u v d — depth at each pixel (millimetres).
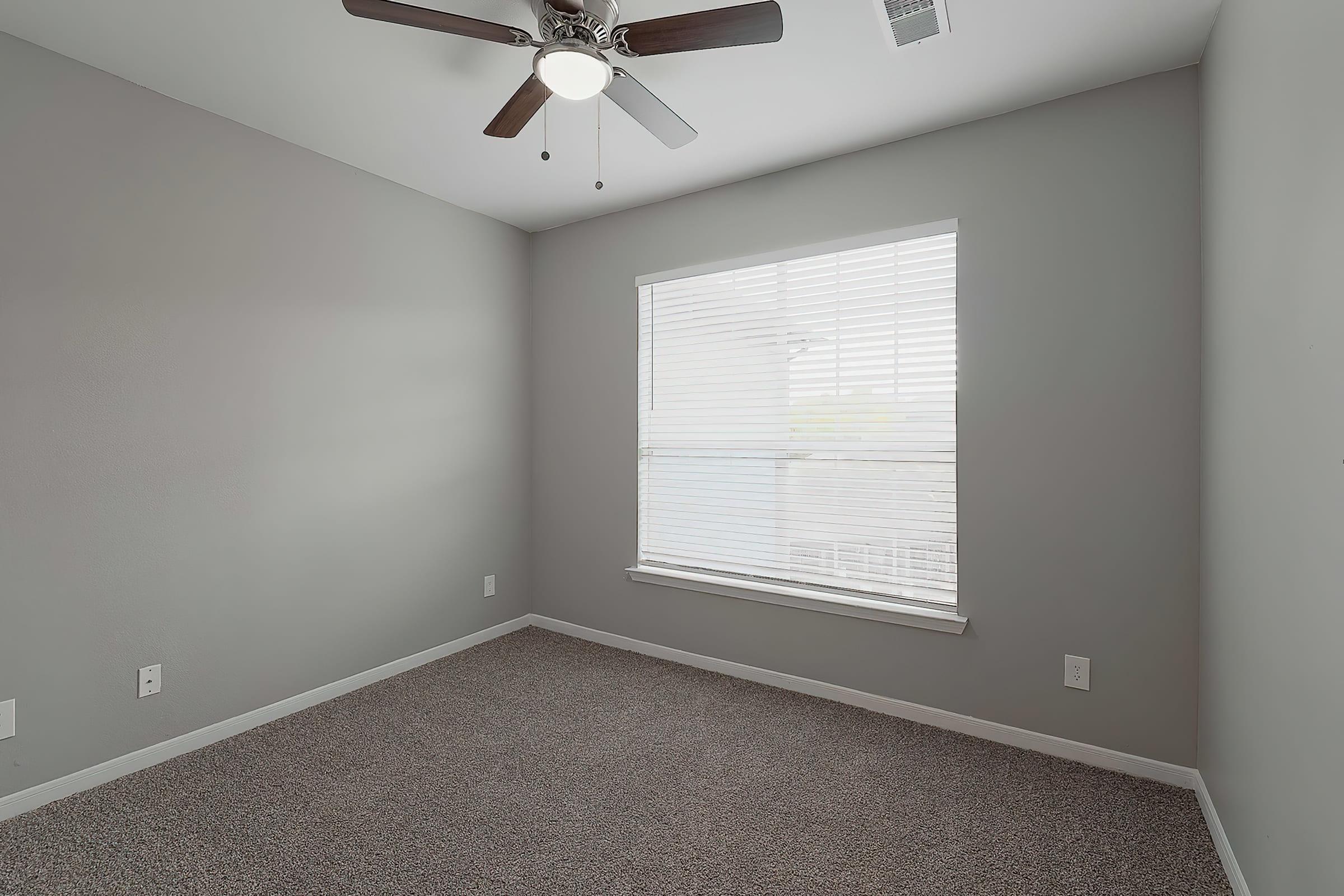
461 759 2432
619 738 2598
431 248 3396
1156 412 2230
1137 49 2072
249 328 2648
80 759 2197
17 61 2035
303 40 2043
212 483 2541
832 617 2951
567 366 3859
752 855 1879
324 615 2943
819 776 2309
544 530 3990
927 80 2258
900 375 2764
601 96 2365
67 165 2143
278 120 2578
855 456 2887
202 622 2518
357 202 3043
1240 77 1656
